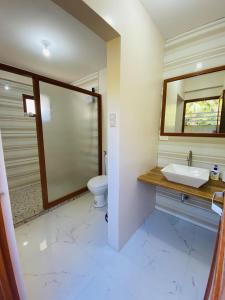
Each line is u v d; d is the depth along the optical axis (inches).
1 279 24.0
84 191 110.9
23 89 111.2
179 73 71.2
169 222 77.2
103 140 114.1
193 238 66.4
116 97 50.0
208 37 62.6
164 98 75.8
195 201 74.4
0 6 50.5
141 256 57.4
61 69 102.9
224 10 54.9
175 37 70.4
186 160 73.4
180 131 73.7
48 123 83.9
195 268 52.7
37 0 48.7
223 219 23.6
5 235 25.4
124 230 61.7
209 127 66.3
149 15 58.4
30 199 101.9
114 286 46.8
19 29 62.7
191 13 57.0
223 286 21.3
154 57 66.2
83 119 103.7
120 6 44.8
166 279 48.9
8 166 110.6
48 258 56.4
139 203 70.9
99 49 78.3
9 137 109.0
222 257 22.5
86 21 40.5
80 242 64.1
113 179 55.7
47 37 68.3
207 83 64.9
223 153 63.9
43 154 83.0
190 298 43.5
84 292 45.1
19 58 87.3
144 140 67.7
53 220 78.6
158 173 71.3
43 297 43.8
